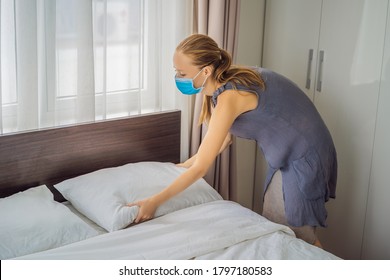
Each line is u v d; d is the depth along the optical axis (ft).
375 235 8.66
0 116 6.74
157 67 8.34
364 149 8.60
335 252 9.33
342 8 8.53
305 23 9.12
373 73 8.26
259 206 10.62
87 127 7.45
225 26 8.58
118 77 7.95
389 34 7.97
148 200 6.44
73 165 7.43
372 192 8.60
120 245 5.90
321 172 7.16
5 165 6.78
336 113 8.91
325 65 8.94
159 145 8.38
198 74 6.38
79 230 6.22
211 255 5.90
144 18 8.06
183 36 8.39
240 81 6.42
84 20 7.14
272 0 9.59
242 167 10.34
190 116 8.95
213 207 7.01
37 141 7.00
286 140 6.91
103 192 6.77
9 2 6.63
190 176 6.40
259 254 5.95
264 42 9.88
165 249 5.83
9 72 6.89
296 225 7.25
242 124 6.82
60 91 7.35
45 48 7.06
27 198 6.49
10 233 5.82
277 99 6.68
